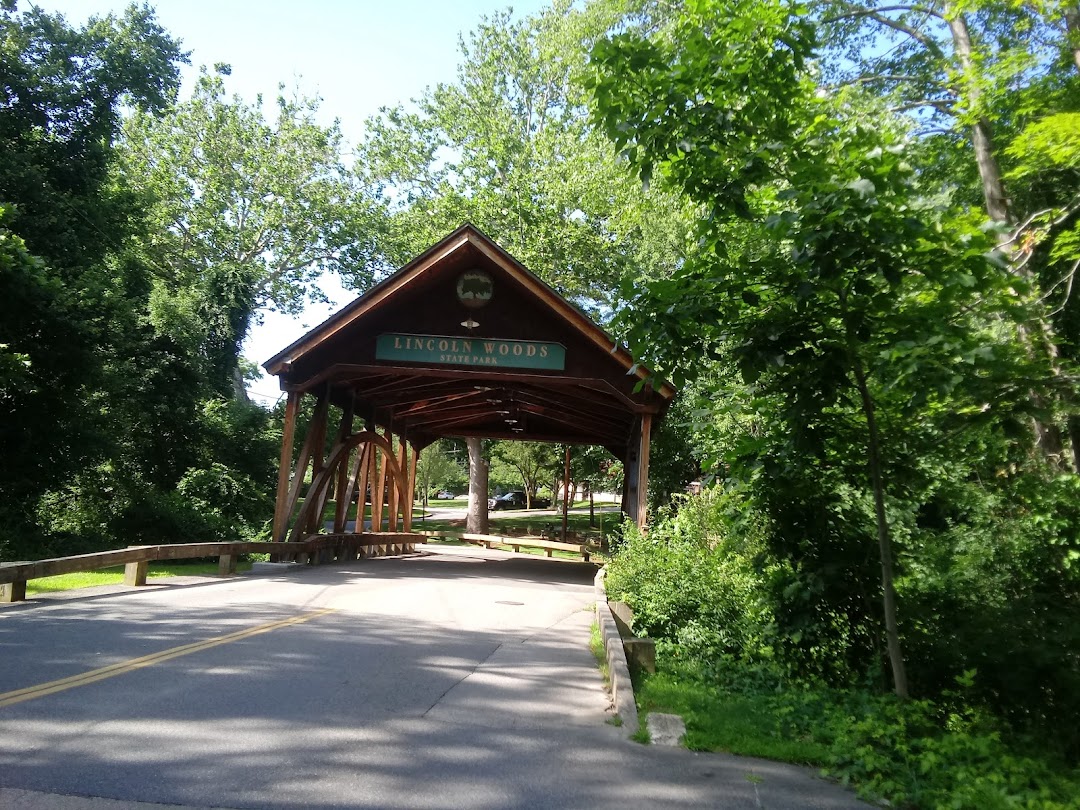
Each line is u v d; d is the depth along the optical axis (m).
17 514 19.97
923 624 7.98
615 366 17.72
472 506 40.59
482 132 35.88
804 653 8.48
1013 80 11.25
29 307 18.45
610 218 30.00
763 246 6.93
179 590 12.80
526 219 33.75
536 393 22.91
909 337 5.97
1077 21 10.73
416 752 5.18
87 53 24.03
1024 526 8.85
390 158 38.97
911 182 6.10
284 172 40.69
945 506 8.73
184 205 39.62
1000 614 7.96
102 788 4.21
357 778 4.61
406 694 6.66
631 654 8.33
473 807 4.31
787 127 6.93
